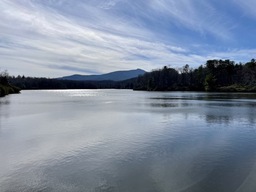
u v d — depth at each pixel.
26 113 35.25
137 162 12.78
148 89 187.50
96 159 13.39
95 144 16.67
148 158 13.44
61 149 15.51
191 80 170.62
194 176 10.76
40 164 12.66
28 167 12.23
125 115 32.62
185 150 14.98
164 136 19.05
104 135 19.55
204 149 15.19
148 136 19.09
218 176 10.72
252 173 11.05
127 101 64.44
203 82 155.75
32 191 9.54
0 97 84.19
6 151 15.11
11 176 11.06
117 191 9.39
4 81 128.25
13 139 18.31
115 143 16.91
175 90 168.50
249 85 137.88
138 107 45.38
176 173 11.15
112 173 11.25
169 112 35.97
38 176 11.02
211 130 21.44
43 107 45.97
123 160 13.15
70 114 34.00
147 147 15.77
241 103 53.56
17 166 12.39
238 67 159.75
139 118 29.55
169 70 187.25
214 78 144.62
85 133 20.39
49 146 16.27
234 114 32.94
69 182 10.30
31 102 60.41
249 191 9.24
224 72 154.50
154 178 10.58
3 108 43.53
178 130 21.52
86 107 46.03
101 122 26.42
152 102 59.28
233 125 24.05
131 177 10.74
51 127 23.31
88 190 9.51
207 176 10.73
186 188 9.56
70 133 20.41
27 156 14.07
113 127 23.25
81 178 10.72
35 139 18.27
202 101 61.16
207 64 160.50
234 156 13.66
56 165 12.48
